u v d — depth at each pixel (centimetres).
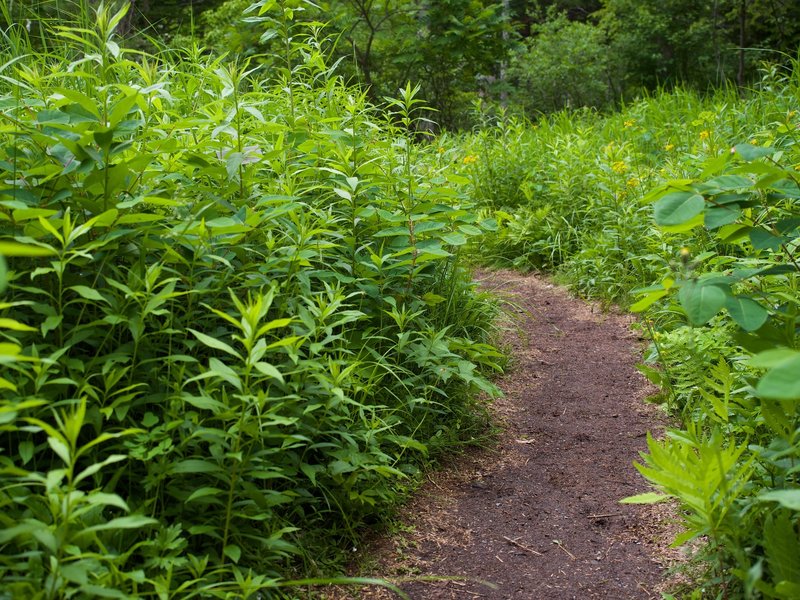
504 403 424
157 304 236
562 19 2072
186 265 288
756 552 231
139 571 191
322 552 271
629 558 284
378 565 276
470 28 1281
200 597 216
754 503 229
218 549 241
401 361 370
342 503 290
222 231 271
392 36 1319
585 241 655
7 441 235
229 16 1307
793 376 139
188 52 493
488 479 347
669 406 400
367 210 362
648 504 319
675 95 1040
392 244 387
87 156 254
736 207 226
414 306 373
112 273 270
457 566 280
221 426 255
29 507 204
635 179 645
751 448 246
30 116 294
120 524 170
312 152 412
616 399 427
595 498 329
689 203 214
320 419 279
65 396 237
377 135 502
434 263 427
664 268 512
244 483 232
